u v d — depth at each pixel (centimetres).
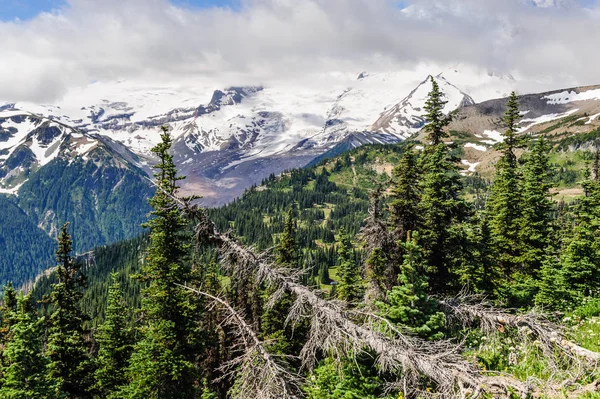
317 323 1179
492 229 3394
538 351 1234
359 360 1325
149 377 2575
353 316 1261
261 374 1090
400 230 2628
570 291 2081
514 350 1272
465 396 1005
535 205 3328
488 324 1372
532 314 1291
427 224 2638
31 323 2388
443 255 2648
